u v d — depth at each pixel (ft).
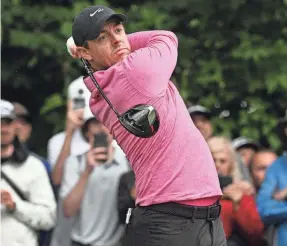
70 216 56.70
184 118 36.11
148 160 35.86
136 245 36.52
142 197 36.32
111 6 83.35
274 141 79.25
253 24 81.56
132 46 37.11
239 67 81.10
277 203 57.21
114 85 35.68
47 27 80.59
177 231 35.83
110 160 55.26
